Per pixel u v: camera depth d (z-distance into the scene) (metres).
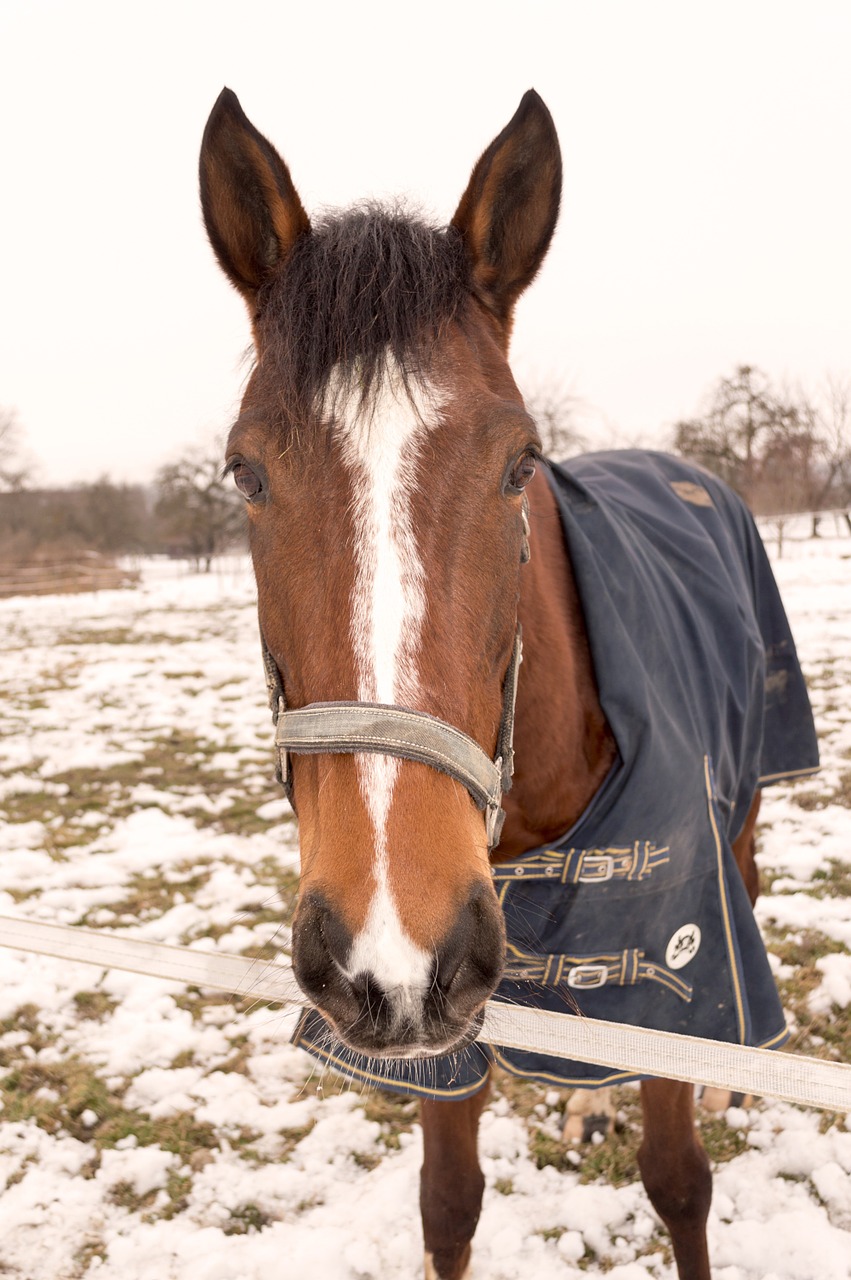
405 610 1.27
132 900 4.22
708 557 2.40
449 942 1.13
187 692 8.89
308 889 1.20
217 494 34.41
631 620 1.90
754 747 2.53
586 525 2.00
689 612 2.17
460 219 1.70
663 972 1.80
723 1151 2.57
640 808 1.74
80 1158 2.66
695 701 2.04
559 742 1.75
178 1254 2.32
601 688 1.75
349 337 1.36
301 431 1.36
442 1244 1.96
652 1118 1.94
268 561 1.42
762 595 2.95
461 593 1.33
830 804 4.89
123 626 14.96
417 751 1.21
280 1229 2.39
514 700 1.55
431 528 1.32
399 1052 1.12
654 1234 2.32
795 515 26.27
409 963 1.10
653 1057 1.34
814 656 8.45
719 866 1.91
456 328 1.49
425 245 1.52
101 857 4.72
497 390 1.49
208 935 3.85
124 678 9.73
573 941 1.73
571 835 1.75
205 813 5.38
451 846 1.20
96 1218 2.44
